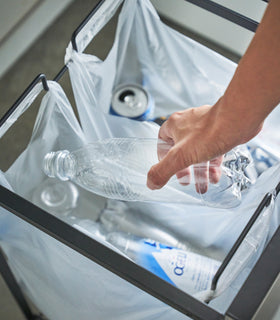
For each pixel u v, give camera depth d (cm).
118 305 55
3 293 89
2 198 42
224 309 52
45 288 63
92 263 46
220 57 65
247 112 38
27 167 62
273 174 54
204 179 56
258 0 64
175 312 49
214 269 57
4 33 84
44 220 41
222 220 60
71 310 65
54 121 61
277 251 39
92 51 76
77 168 63
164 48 70
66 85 70
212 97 72
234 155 60
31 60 99
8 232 52
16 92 97
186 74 72
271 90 36
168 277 58
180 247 66
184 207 63
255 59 35
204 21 71
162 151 57
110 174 64
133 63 75
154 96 77
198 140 43
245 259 47
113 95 76
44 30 95
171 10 71
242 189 59
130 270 39
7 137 90
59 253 49
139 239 67
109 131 67
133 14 65
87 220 70
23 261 59
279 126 63
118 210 70
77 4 102
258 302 37
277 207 53
